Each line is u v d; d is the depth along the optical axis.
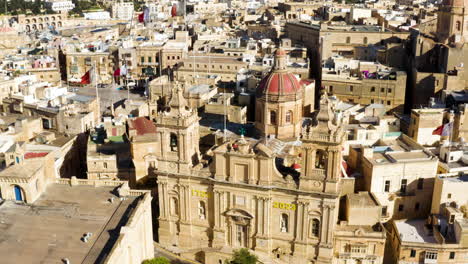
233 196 89.12
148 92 175.25
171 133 90.81
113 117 139.75
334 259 89.25
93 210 81.12
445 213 93.06
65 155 118.94
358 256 88.06
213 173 89.75
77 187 89.25
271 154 84.25
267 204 87.12
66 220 78.31
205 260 93.38
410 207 98.75
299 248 88.19
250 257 85.56
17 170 83.12
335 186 82.62
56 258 69.06
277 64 103.81
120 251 69.69
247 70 165.50
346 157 109.94
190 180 91.69
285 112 103.88
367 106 139.62
